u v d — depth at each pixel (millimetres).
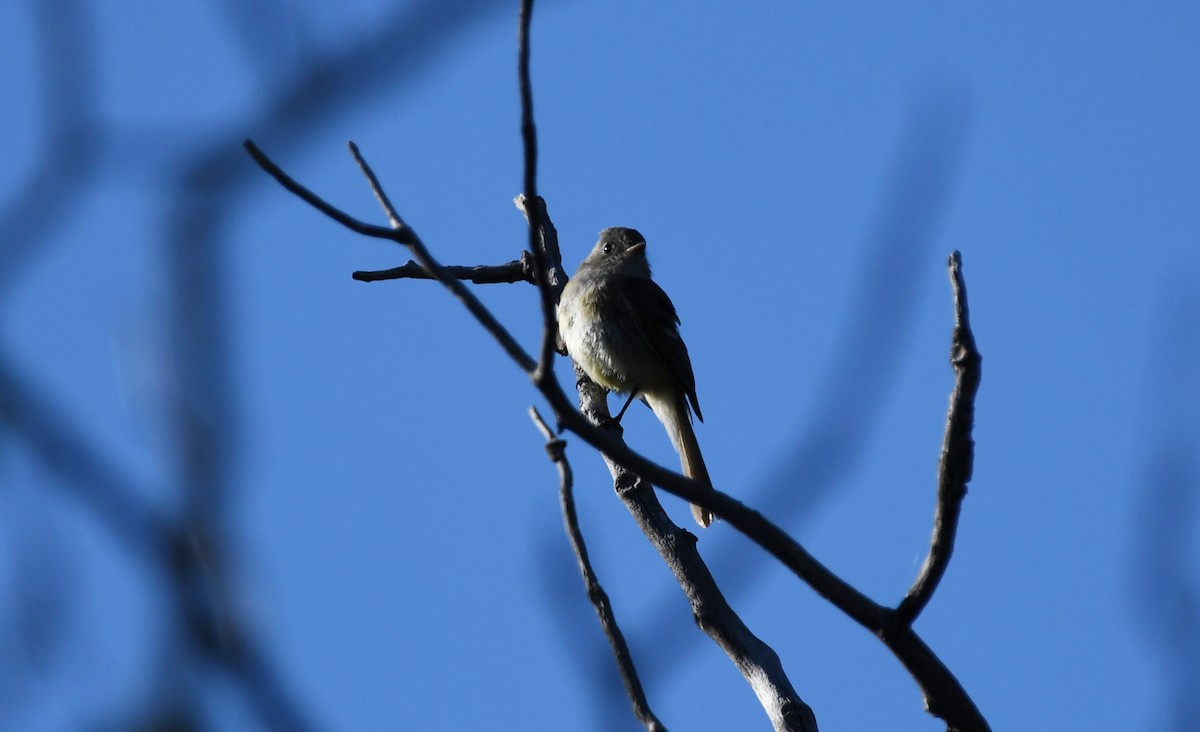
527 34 6105
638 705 5555
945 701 6961
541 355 6547
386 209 6934
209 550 3648
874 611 6891
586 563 6035
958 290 6496
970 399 6488
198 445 3789
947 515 6625
